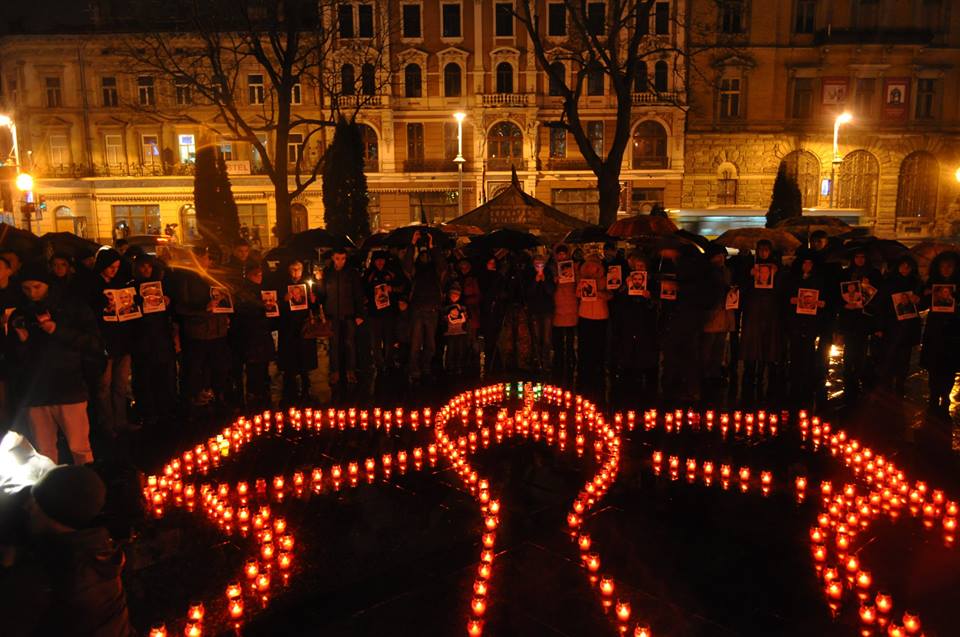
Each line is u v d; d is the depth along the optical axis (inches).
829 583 191.5
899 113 1686.8
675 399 405.7
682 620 182.2
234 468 295.7
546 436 335.3
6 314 271.6
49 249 391.5
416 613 185.9
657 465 292.8
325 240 516.1
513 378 461.1
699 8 1611.7
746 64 1644.9
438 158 1681.8
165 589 199.3
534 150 1660.9
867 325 407.2
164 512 250.4
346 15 1619.1
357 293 442.3
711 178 1685.5
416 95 1667.1
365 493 266.5
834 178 1656.0
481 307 486.6
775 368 443.2
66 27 1706.4
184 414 373.7
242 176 1667.1
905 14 1665.8
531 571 206.7
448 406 385.1
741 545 223.0
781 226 794.8
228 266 453.4
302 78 1625.2
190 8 1005.8
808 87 1683.1
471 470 289.7
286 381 425.1
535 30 818.8
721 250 413.1
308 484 277.1
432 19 1644.9
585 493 259.8
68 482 116.0
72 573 117.4
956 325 364.2
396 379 461.1
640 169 1659.7
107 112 1689.2
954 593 196.1
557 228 675.4
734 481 278.2
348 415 364.2
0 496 119.0
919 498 257.1
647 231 531.5
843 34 1637.6
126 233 1649.9
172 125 1683.1
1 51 1711.4
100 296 338.3
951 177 1715.1
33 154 1701.5
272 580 203.5
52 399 262.8
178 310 378.0
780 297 416.2
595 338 464.8
